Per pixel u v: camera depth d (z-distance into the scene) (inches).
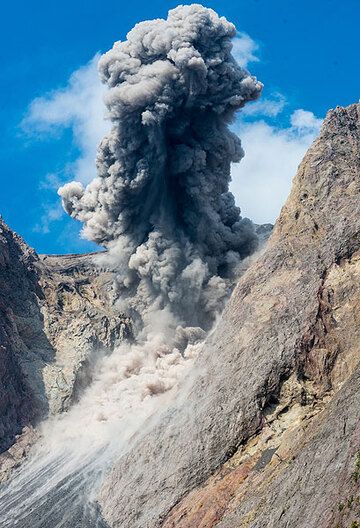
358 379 3051.2
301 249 3853.3
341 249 3676.2
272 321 3587.6
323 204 4045.3
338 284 3565.5
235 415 3351.4
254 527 2802.7
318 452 2871.6
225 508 3085.6
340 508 2516.0
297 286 3668.8
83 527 3412.9
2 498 3976.4
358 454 2657.5
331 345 3395.7
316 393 3307.1
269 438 3245.6
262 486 3038.9
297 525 2664.9
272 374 3376.0
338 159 4252.0
